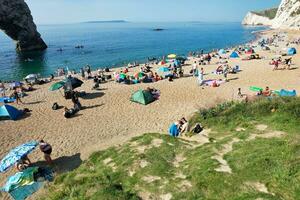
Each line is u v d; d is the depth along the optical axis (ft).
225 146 41.11
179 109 81.71
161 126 70.74
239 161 33.99
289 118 47.44
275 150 35.04
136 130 69.31
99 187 33.76
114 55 244.83
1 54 279.28
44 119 80.28
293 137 38.17
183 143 46.09
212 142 44.78
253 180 29.58
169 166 37.11
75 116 81.15
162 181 33.12
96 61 214.28
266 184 28.60
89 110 85.40
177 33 565.53
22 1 280.92
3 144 65.77
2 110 80.94
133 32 643.45
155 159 39.34
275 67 124.47
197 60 171.83
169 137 48.62
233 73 122.62
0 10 260.01
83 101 94.17
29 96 105.19
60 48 307.37
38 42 304.09
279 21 541.75
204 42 349.00
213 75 121.29
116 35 540.93
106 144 62.28
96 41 404.77
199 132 53.11
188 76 121.90
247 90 96.22
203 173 32.48
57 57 243.81
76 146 62.64
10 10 267.59
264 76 114.21
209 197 28.32
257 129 45.73
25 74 173.88
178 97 92.79
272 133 42.96
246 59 159.33
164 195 30.50
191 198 28.73
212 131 51.47
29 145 52.65
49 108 89.81
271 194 26.99
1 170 47.09
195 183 31.01
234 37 411.75
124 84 114.01
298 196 26.04
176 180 32.65
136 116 78.54
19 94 104.37
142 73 120.37
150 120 75.10
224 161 35.58
